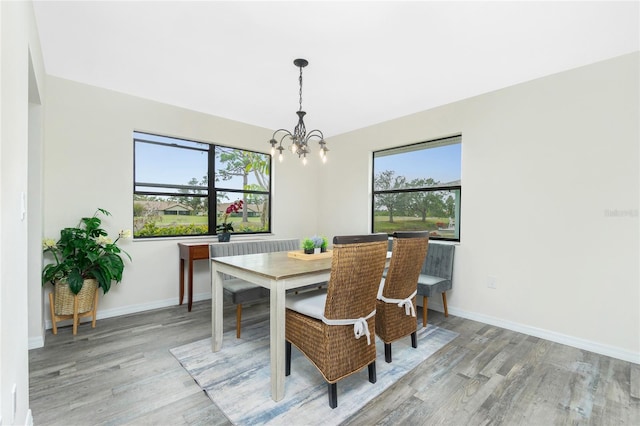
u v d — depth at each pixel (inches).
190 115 142.6
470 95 122.8
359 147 171.0
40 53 88.0
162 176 139.9
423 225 146.3
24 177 54.0
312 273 75.9
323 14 73.5
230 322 118.6
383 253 72.8
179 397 69.4
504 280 114.6
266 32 81.0
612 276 92.4
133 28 79.9
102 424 60.2
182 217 146.2
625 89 90.5
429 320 122.5
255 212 172.2
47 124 107.2
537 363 86.7
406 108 138.3
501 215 115.6
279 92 121.3
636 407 67.0
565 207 101.0
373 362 75.3
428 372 81.1
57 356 88.3
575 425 61.4
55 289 103.7
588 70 96.9
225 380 76.5
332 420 62.1
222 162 159.2
